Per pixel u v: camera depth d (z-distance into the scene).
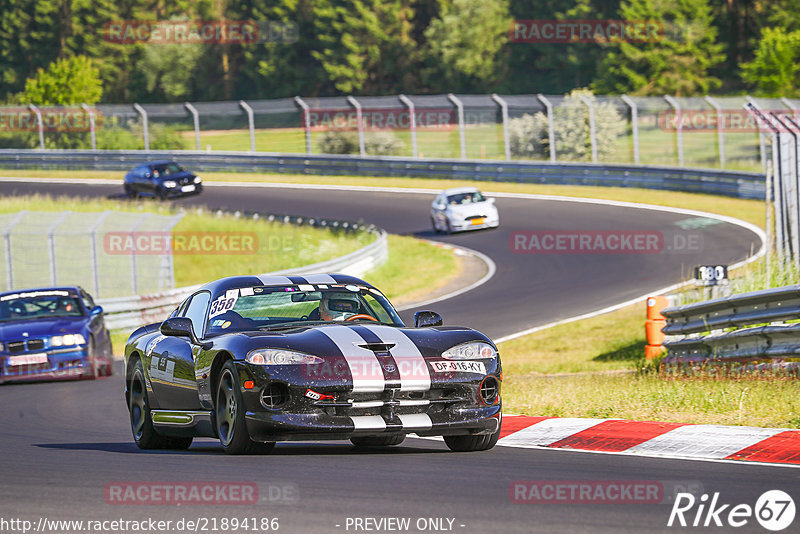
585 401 36.47
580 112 174.88
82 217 132.12
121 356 79.75
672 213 127.69
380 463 25.11
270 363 25.83
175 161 191.12
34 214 132.88
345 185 173.25
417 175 173.88
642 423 30.27
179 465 25.67
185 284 110.12
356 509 19.23
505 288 99.12
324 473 23.47
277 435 25.56
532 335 75.94
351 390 25.48
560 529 17.28
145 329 34.53
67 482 23.69
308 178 181.00
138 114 196.38
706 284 53.44
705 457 25.44
